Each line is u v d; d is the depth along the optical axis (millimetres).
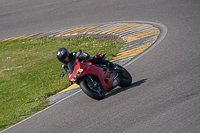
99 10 66062
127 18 57906
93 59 27203
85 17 64312
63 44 53469
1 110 33656
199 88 22875
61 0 80000
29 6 79812
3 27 69125
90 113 24203
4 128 27734
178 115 19469
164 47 37594
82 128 21719
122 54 40844
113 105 24344
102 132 20078
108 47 46031
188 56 31656
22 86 39875
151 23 51906
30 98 34625
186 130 17500
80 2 74812
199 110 19375
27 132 24531
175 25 47094
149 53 36969
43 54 50938
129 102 23938
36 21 68562
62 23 64312
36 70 44438
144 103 22828
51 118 26047
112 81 26891
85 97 28609
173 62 31047
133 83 28562
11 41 61062
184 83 24656
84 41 52312
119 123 20641
